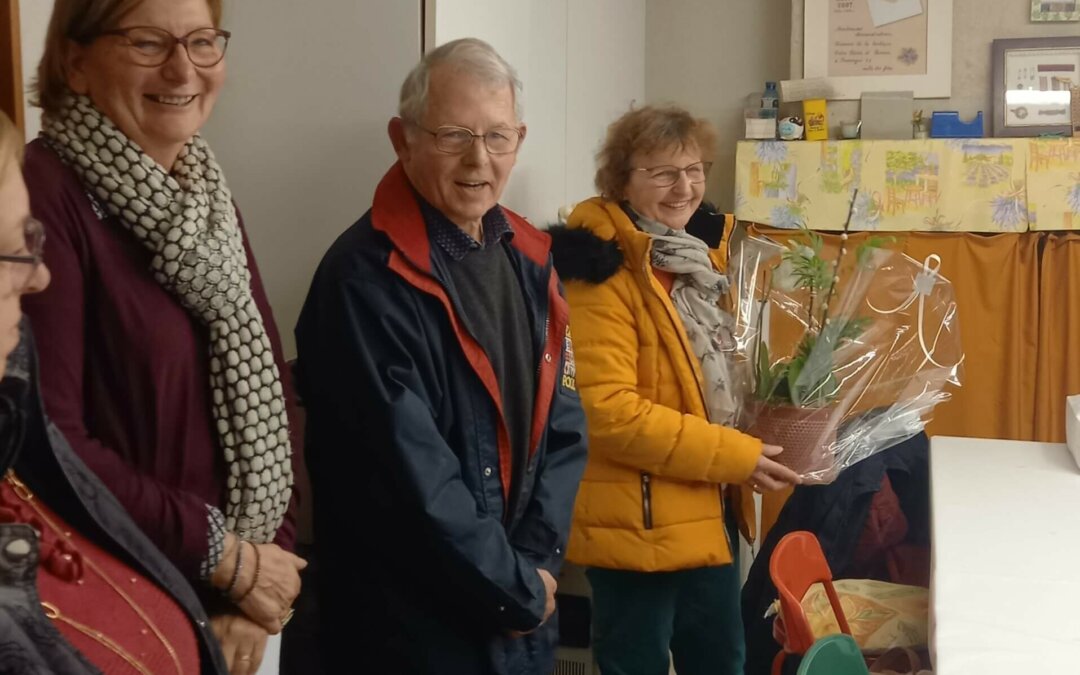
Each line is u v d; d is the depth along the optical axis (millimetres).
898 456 2682
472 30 2104
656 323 2045
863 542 2725
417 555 1551
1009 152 3535
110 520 1016
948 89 3715
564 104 2809
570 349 1811
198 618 1097
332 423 1567
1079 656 1409
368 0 1975
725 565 2174
